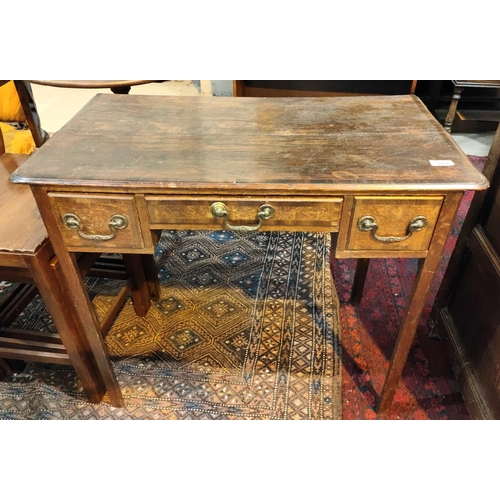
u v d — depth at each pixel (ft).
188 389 4.62
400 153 3.18
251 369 4.81
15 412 4.46
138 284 5.20
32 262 3.39
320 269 6.28
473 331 4.35
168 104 4.09
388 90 6.93
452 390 4.60
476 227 4.27
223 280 6.10
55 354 4.15
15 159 4.79
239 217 3.08
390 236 3.12
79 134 3.52
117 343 5.15
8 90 7.89
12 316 4.70
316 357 4.92
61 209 3.09
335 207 2.99
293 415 4.34
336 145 3.31
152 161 3.12
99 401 4.52
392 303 5.72
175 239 7.00
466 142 9.71
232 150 3.26
